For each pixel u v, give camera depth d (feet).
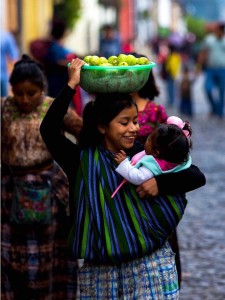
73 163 18.10
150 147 17.65
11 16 85.56
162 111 22.07
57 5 106.73
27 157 23.18
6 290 23.80
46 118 18.08
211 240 34.14
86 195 17.66
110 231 17.42
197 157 56.18
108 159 17.81
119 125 17.72
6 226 23.66
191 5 348.38
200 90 130.00
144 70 17.92
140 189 17.54
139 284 17.62
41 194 23.24
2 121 23.35
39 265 23.54
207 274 29.40
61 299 23.86
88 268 17.87
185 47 150.51
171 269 17.94
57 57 38.09
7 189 23.56
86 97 68.90
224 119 82.38
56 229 23.72
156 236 17.61
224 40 82.23
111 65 18.19
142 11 253.03
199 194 43.80
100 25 148.56
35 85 22.80
